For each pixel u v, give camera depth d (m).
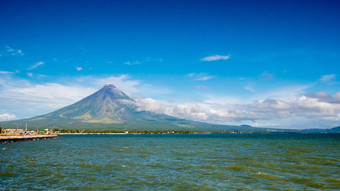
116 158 58.28
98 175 36.94
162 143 139.00
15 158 57.59
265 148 92.81
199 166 45.66
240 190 28.66
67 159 55.97
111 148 93.25
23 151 77.69
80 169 42.09
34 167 44.09
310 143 133.75
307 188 29.45
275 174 37.66
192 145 116.88
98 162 50.78
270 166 45.38
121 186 30.55
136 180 33.72
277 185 30.88
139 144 126.69
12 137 146.00
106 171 40.25
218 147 100.19
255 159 56.00
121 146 107.50
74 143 135.38
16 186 30.36
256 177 35.59
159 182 32.59
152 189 29.14
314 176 36.06
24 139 166.88
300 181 32.97
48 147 98.44
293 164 47.72
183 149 88.38
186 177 35.66
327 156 61.59
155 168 43.31
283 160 53.88
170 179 34.34
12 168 42.84
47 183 31.97
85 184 31.45
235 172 39.47
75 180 33.62
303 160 53.59
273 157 59.97
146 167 44.41
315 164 47.53
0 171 39.94
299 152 73.56
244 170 41.28
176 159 56.38
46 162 50.66
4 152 73.81
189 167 44.47
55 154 67.81
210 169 42.34
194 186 30.53
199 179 34.34
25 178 34.75
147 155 65.50
